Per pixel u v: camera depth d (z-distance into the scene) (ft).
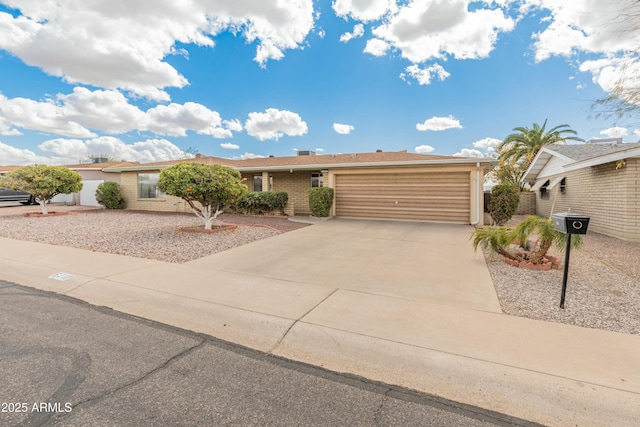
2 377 8.13
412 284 15.97
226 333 11.02
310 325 11.23
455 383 8.11
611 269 18.75
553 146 46.44
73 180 49.34
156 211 56.80
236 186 31.01
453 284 15.96
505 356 9.08
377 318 11.78
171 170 28.66
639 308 12.71
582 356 9.04
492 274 17.75
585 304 13.14
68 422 6.51
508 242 19.11
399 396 7.64
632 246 26.48
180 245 25.35
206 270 18.40
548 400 7.39
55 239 27.84
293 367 8.93
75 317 12.23
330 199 45.09
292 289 15.15
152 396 7.46
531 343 9.82
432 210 41.22
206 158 65.51
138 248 24.25
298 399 7.45
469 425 6.66
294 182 56.29
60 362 8.92
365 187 44.80
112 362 8.99
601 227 34.71
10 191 68.03
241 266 19.38
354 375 8.55
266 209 50.44
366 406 7.23
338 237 29.99
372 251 23.94
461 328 10.91
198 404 7.19
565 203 46.60
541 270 18.47
